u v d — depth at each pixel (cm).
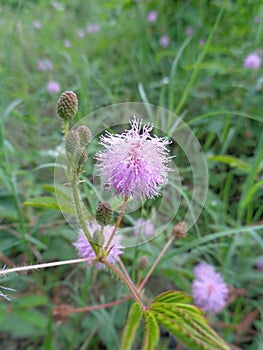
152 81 23
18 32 26
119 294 11
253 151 18
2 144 13
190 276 11
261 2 25
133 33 29
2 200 14
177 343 10
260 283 12
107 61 28
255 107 20
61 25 34
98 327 11
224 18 25
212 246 13
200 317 5
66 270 13
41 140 17
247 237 13
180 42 25
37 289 11
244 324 11
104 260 7
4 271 6
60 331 10
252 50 24
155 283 12
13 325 10
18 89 21
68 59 24
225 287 10
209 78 22
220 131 18
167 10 27
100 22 34
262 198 16
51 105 21
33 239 12
